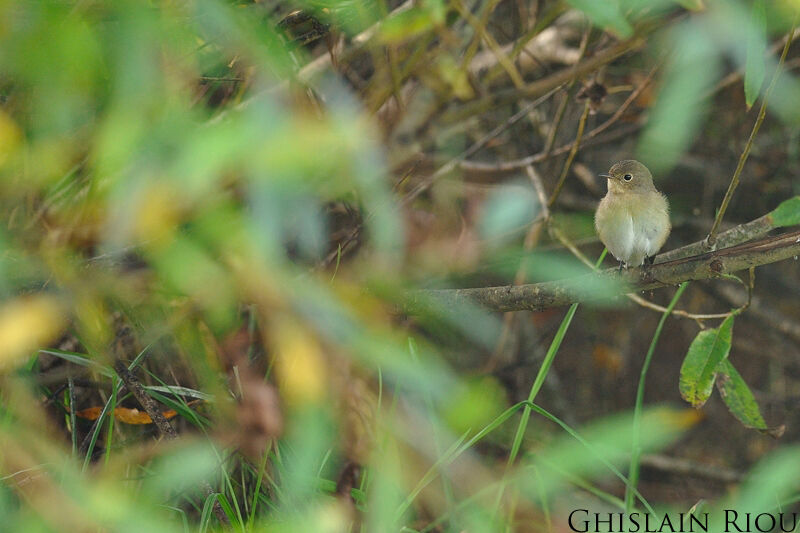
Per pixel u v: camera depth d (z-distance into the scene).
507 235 10.75
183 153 4.22
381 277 7.54
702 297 15.35
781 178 14.16
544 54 12.58
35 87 5.04
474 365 13.18
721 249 7.36
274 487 7.62
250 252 4.80
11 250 5.91
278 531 5.23
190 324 7.98
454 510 7.93
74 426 7.90
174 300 7.77
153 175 4.38
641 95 12.25
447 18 9.68
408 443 9.39
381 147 8.32
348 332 5.21
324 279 7.79
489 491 8.61
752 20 6.17
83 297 6.15
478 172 12.74
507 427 12.90
